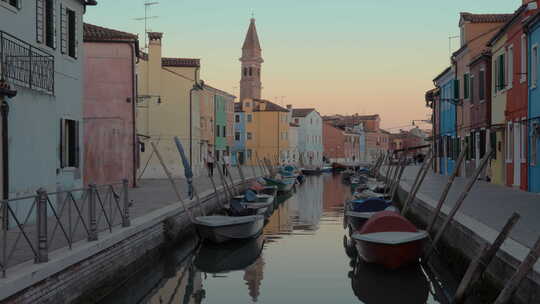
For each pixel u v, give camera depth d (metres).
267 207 22.08
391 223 13.05
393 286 11.84
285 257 14.99
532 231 10.93
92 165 25.64
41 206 8.26
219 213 19.53
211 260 14.80
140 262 12.53
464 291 9.20
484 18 29.70
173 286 12.22
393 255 12.20
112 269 10.73
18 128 12.34
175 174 35.59
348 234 18.98
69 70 17.16
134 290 11.92
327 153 96.31
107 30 26.48
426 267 12.81
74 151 17.55
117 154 25.69
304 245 16.78
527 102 20.11
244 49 118.38
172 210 15.68
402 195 25.23
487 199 17.48
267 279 12.59
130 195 21.30
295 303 10.68
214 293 11.52
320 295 11.23
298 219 23.22
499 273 9.07
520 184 21.36
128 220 12.35
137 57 28.53
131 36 26.22
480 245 10.20
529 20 19.03
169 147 35.72
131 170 25.94
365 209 18.14
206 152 47.69
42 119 13.61
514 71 21.75
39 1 15.07
